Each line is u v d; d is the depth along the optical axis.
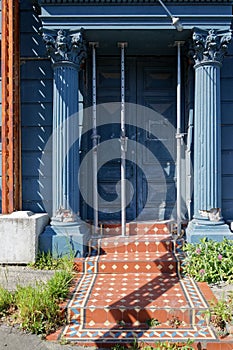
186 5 4.89
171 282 4.38
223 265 4.49
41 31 4.94
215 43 4.87
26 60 5.71
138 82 5.99
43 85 5.71
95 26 4.93
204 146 4.96
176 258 4.75
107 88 5.97
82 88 5.79
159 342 3.36
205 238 4.80
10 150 5.16
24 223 4.75
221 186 5.59
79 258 4.82
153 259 4.71
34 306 3.68
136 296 3.98
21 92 5.71
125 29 4.93
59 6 4.90
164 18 4.90
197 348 3.34
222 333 3.50
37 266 4.68
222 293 4.10
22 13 5.72
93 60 5.44
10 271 4.57
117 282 4.38
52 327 3.63
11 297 3.97
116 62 5.97
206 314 3.65
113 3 4.89
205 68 4.97
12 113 5.16
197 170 5.01
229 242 4.74
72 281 4.43
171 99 5.98
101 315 3.72
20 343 3.41
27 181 5.71
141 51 5.77
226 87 5.67
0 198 5.66
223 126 5.67
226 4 4.89
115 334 3.52
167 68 5.98
